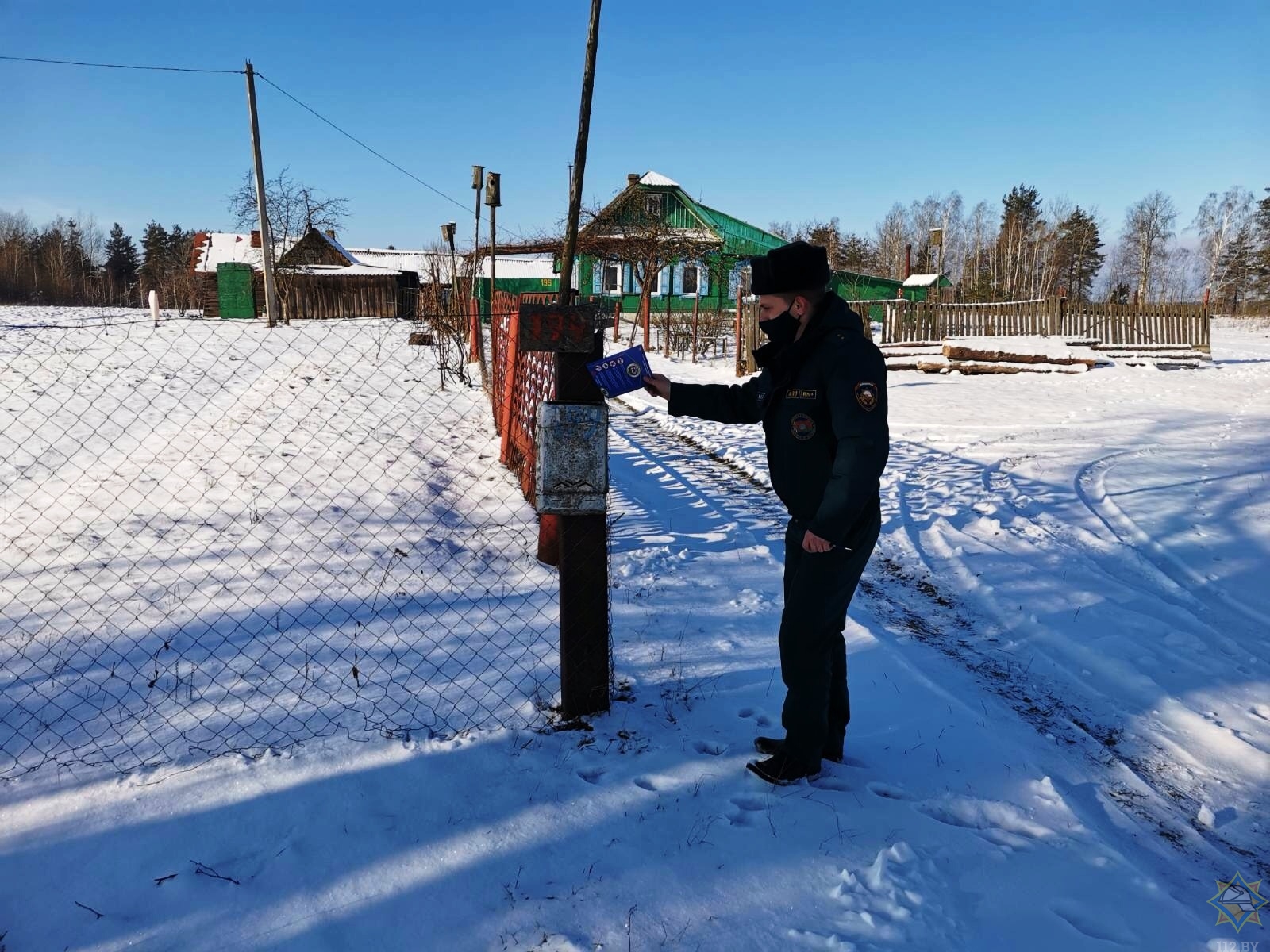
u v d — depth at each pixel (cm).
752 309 1734
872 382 268
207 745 316
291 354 1570
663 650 420
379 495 682
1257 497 768
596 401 329
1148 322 2194
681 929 229
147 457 763
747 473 907
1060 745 355
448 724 336
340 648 405
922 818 283
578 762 311
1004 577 572
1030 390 1627
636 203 3231
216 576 493
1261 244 7462
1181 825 301
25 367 1327
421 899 238
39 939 221
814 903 241
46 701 346
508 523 641
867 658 431
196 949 219
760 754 322
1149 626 486
